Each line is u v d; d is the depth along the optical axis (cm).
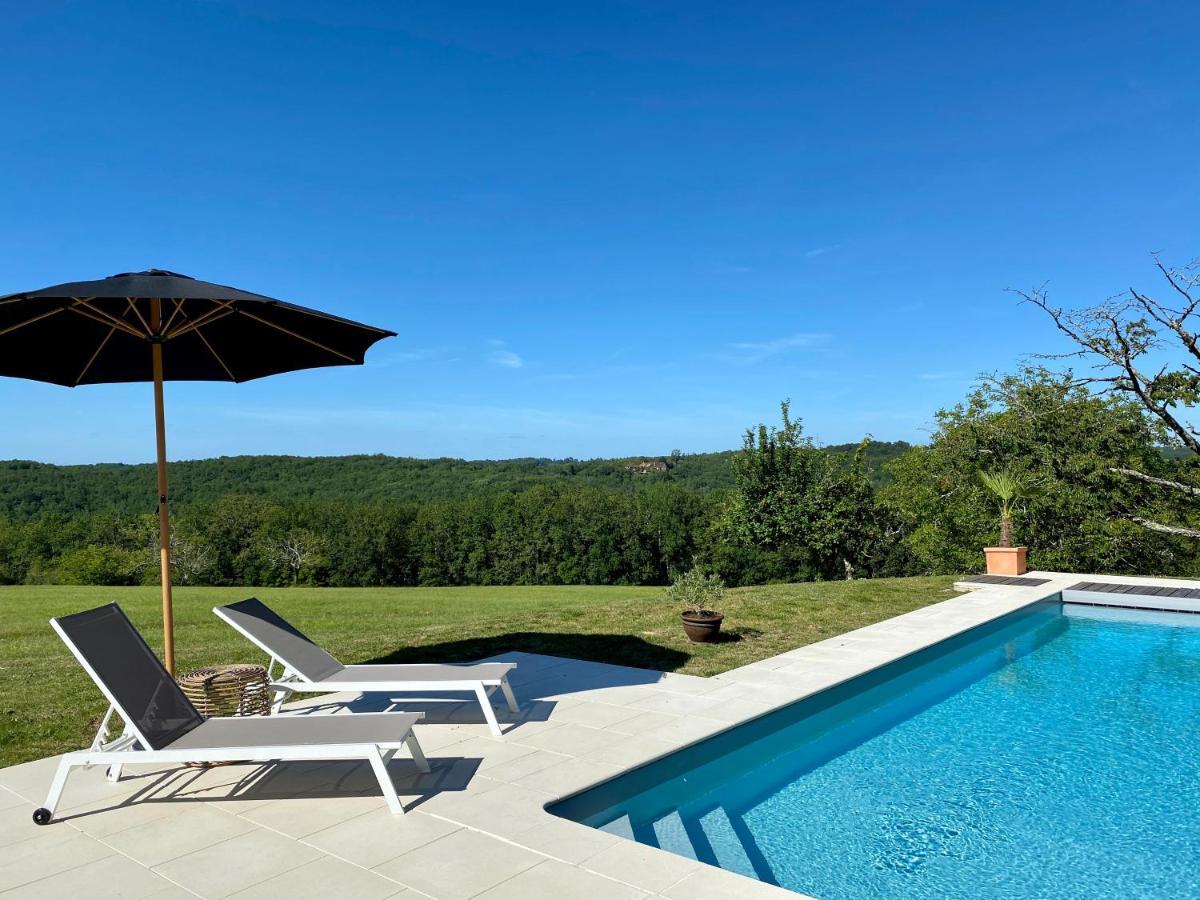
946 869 411
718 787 531
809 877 401
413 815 407
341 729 437
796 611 1110
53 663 826
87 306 507
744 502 2375
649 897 316
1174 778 551
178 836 381
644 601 1245
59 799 407
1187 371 1501
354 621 1170
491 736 552
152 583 4269
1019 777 552
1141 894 387
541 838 377
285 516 4822
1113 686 809
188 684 505
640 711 616
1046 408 2095
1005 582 1392
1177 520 2031
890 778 549
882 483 2947
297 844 371
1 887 328
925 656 884
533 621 1050
